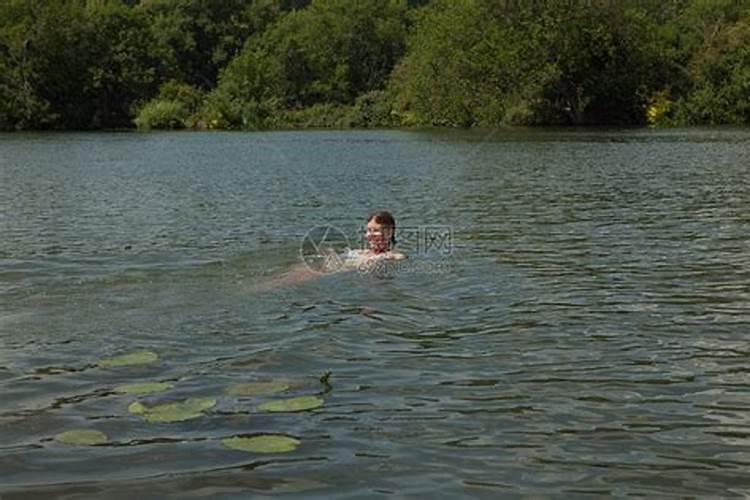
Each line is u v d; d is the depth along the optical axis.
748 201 16.20
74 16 73.81
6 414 5.26
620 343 6.69
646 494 4.25
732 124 62.16
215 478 4.41
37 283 8.78
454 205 16.23
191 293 8.31
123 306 7.78
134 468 4.52
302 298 8.14
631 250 10.87
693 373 5.98
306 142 46.09
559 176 22.52
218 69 98.06
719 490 4.29
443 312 7.64
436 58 65.12
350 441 4.85
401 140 46.09
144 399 5.48
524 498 4.21
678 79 64.31
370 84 95.75
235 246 11.43
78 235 12.70
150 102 77.81
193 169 27.19
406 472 4.48
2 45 71.62
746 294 8.30
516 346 6.62
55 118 71.94
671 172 23.33
